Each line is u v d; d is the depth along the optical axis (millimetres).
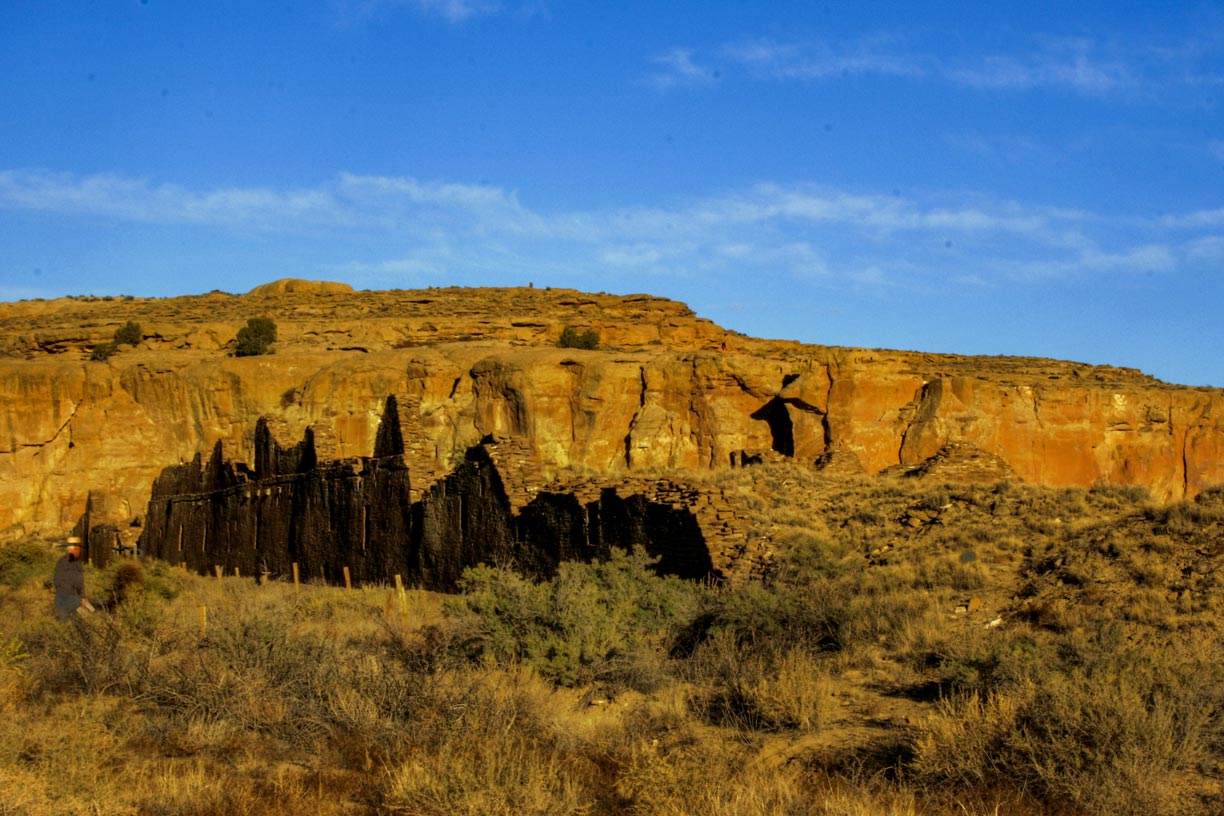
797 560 20734
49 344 84688
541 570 26266
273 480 42250
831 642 17406
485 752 11953
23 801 10531
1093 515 22078
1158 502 22656
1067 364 87938
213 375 70000
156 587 31531
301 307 102125
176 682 15422
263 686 14953
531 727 13641
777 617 17656
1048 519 22016
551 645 16484
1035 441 65312
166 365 71625
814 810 10477
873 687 15141
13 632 20234
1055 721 11430
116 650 17219
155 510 56875
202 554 49188
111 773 12016
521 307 100875
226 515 46688
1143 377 82438
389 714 14281
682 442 65938
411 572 31719
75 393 69625
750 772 11641
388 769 11938
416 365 68938
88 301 118438
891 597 18625
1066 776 10867
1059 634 16531
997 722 11844
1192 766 11391
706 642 17703
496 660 16625
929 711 13555
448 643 17047
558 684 16109
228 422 69625
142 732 14047
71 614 19672
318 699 14758
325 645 16703
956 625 17594
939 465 31344
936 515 23859
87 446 69000
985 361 88000
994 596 18672
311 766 12859
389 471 33406
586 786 11680
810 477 30812
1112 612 16781
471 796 10781
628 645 16891
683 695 15227
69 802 10727
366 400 68125
